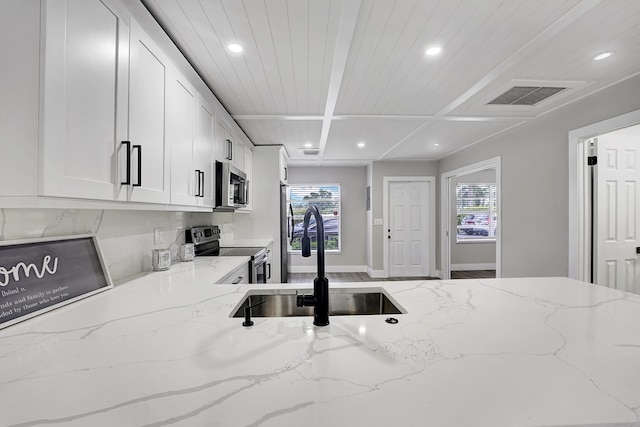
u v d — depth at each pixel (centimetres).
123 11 125
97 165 110
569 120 287
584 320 101
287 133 377
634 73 219
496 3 146
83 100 103
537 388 63
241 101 270
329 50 187
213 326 96
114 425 52
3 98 87
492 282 158
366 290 151
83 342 85
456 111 299
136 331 92
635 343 83
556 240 304
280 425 52
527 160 344
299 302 97
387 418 54
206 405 57
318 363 72
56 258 119
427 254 590
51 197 91
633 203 281
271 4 145
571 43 181
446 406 57
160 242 216
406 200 594
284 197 458
